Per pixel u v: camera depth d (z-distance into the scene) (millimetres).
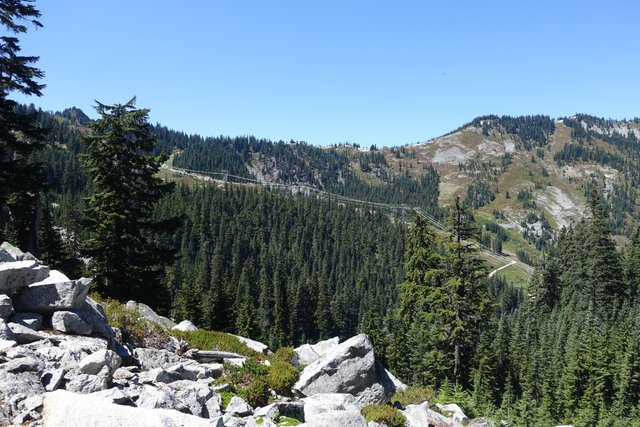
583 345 49688
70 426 7367
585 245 80875
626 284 74938
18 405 8023
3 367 9078
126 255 29781
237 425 10422
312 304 106750
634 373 43906
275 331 94875
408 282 43094
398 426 13922
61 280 12938
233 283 107938
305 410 12133
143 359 13609
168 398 9867
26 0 25344
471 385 41156
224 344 17969
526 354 54719
